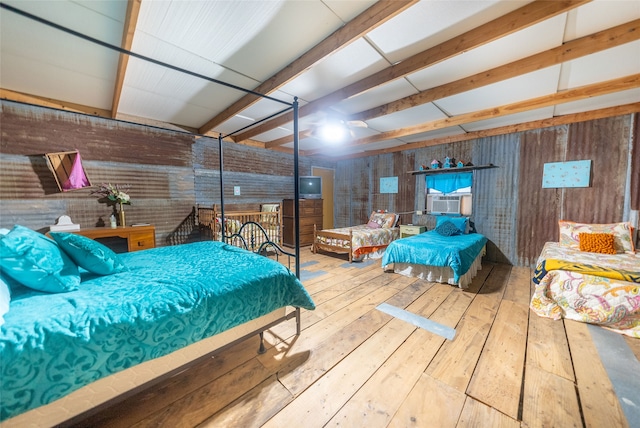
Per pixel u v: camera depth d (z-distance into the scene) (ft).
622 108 10.47
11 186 9.18
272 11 5.41
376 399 4.87
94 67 7.55
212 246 8.70
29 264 4.22
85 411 3.75
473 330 7.27
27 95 9.27
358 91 8.39
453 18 5.60
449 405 4.71
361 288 10.57
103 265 5.47
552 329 7.29
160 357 4.32
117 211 11.60
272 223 16.15
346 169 22.31
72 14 5.42
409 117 11.85
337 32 6.06
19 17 5.40
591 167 11.66
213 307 4.83
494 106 10.44
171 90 9.09
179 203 13.73
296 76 7.43
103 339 3.67
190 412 4.57
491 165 13.98
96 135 10.97
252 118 12.00
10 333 3.21
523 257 13.70
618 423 4.30
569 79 8.09
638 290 6.97
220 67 7.63
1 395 3.00
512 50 6.64
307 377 5.46
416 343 6.66
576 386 5.12
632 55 6.65
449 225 14.29
